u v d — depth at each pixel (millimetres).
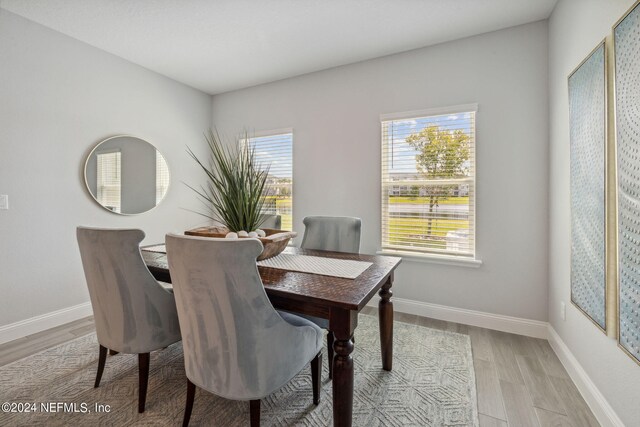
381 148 2844
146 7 2129
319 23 2312
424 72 2643
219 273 1060
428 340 2242
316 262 1755
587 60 1529
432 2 2061
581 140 1613
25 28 2268
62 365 1888
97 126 2729
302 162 3248
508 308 2393
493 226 2422
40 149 2373
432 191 2650
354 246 2205
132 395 1603
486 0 2035
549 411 1505
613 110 1305
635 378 1175
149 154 3166
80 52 2596
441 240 2629
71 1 2061
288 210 3354
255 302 1112
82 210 2646
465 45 2488
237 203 1816
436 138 2623
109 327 1512
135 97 3029
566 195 1884
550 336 2180
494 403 1559
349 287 1300
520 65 2305
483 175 2443
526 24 2281
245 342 1133
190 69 3143
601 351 1442
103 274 1451
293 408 1516
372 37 2500
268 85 3457
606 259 1354
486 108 2418
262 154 3518
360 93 2930
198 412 1482
